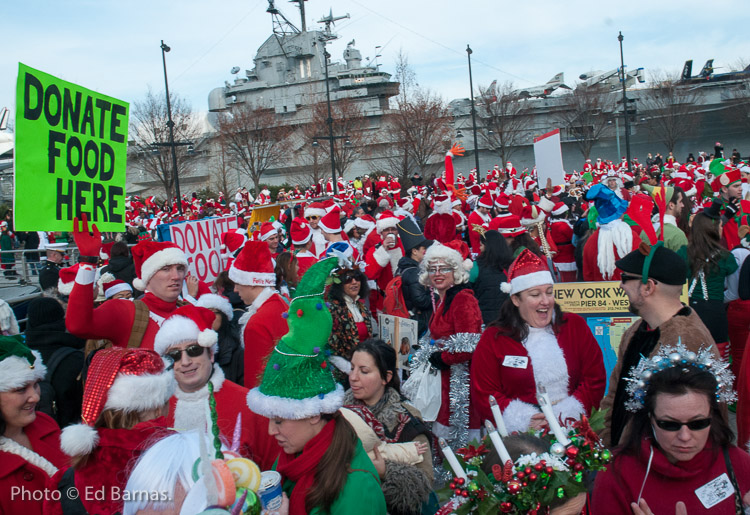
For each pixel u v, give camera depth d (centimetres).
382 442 365
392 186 2283
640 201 365
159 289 469
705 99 5559
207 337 362
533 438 273
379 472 333
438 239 748
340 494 263
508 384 429
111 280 641
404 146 4722
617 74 5603
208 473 195
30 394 326
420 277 585
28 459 319
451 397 501
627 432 289
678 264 354
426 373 512
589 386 429
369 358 390
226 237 849
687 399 257
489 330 443
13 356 321
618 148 5353
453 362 495
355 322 572
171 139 2339
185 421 357
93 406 268
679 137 5694
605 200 643
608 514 283
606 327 562
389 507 331
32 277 1477
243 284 548
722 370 271
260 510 221
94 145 477
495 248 622
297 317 271
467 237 1324
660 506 271
